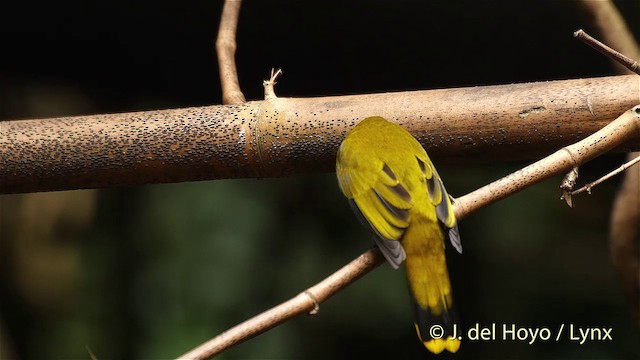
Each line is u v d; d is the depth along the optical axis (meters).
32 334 4.44
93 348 4.34
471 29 3.52
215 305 4.11
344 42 3.54
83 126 3.27
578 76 3.56
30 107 4.24
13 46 3.58
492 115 3.25
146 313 4.21
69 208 4.45
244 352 4.05
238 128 3.27
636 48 3.46
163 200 4.29
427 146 3.26
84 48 3.57
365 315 4.08
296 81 3.58
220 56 3.29
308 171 3.28
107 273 4.41
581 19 3.50
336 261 4.13
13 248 4.49
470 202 3.20
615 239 3.45
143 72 3.59
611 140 3.20
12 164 3.27
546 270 4.28
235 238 4.15
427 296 3.18
